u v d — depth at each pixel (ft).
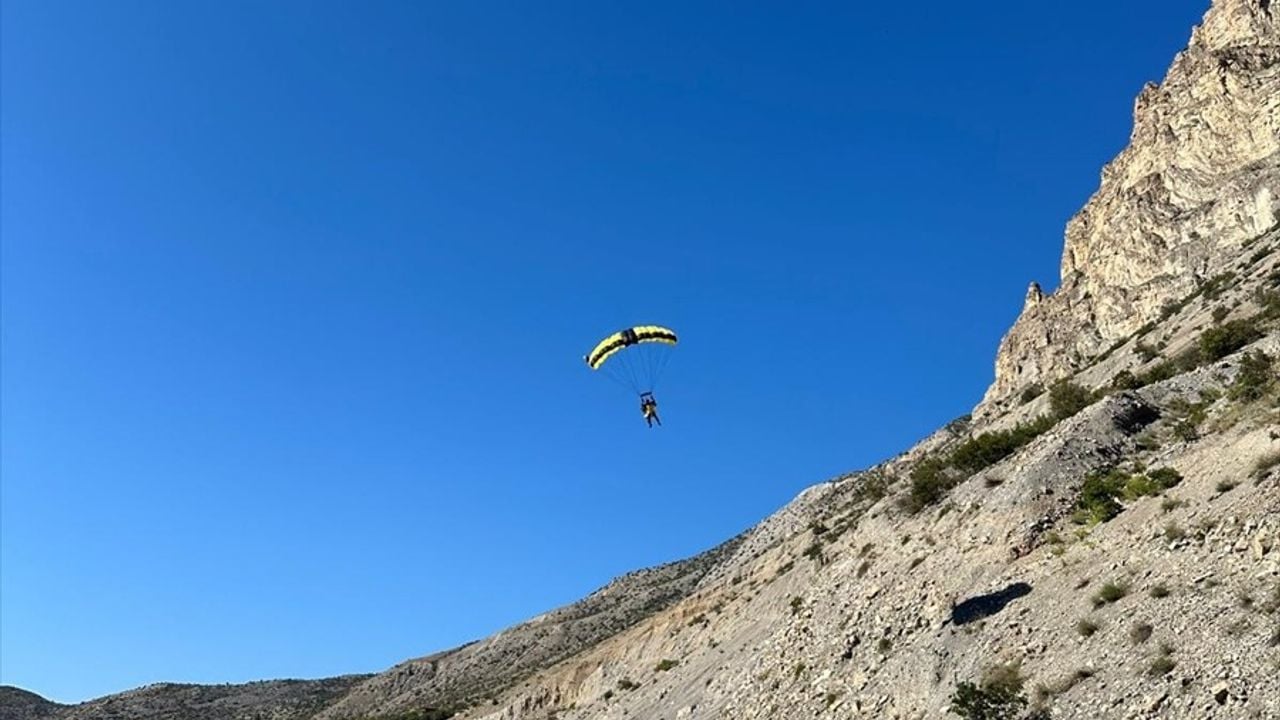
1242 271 262.26
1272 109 332.60
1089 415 126.82
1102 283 392.68
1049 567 101.71
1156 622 78.89
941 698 94.43
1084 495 110.52
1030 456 126.31
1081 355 378.73
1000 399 436.35
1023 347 443.32
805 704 119.55
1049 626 90.89
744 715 136.56
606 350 148.56
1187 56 408.05
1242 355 130.82
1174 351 222.48
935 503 142.31
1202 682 68.23
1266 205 311.47
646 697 237.66
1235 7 385.50
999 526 115.65
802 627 142.72
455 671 570.05
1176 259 344.08
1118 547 95.76
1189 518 90.33
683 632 286.05
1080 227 449.48
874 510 163.22
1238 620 71.56
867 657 115.75
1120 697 73.51
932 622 109.91
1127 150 428.15
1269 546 76.59
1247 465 92.22
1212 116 358.84
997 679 87.61
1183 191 360.89
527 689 346.33
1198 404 121.39
